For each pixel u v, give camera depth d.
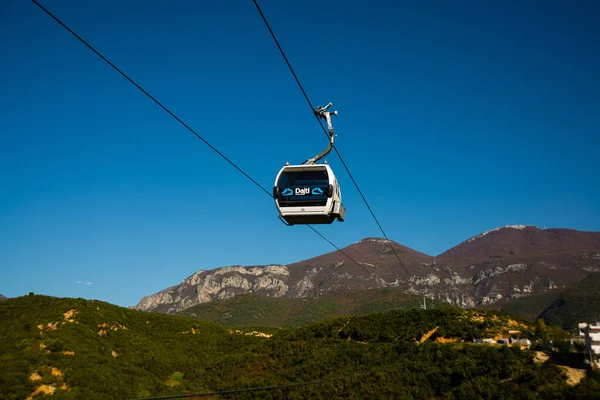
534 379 53.56
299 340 105.69
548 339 70.44
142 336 108.56
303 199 24.25
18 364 74.25
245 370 92.75
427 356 73.62
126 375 82.81
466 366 63.19
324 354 88.69
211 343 115.69
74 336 90.00
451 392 59.38
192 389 84.75
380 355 81.19
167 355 102.06
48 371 74.12
